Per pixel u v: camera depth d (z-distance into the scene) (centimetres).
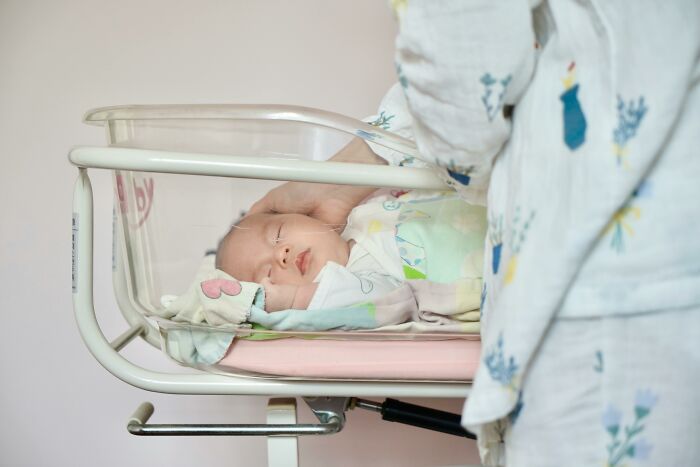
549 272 56
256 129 76
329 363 76
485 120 60
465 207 90
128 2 129
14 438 138
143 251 81
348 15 132
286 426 83
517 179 61
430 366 76
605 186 55
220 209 80
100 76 130
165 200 78
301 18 132
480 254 88
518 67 59
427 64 60
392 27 133
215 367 79
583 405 59
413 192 90
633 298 57
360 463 142
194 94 131
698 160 58
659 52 56
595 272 57
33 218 131
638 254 57
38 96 129
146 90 130
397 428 142
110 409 139
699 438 59
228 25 131
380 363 76
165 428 81
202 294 81
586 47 58
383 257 91
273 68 132
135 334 91
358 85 134
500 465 70
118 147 75
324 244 90
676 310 57
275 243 86
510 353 57
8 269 133
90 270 76
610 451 58
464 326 81
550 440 59
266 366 76
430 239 91
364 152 78
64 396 137
